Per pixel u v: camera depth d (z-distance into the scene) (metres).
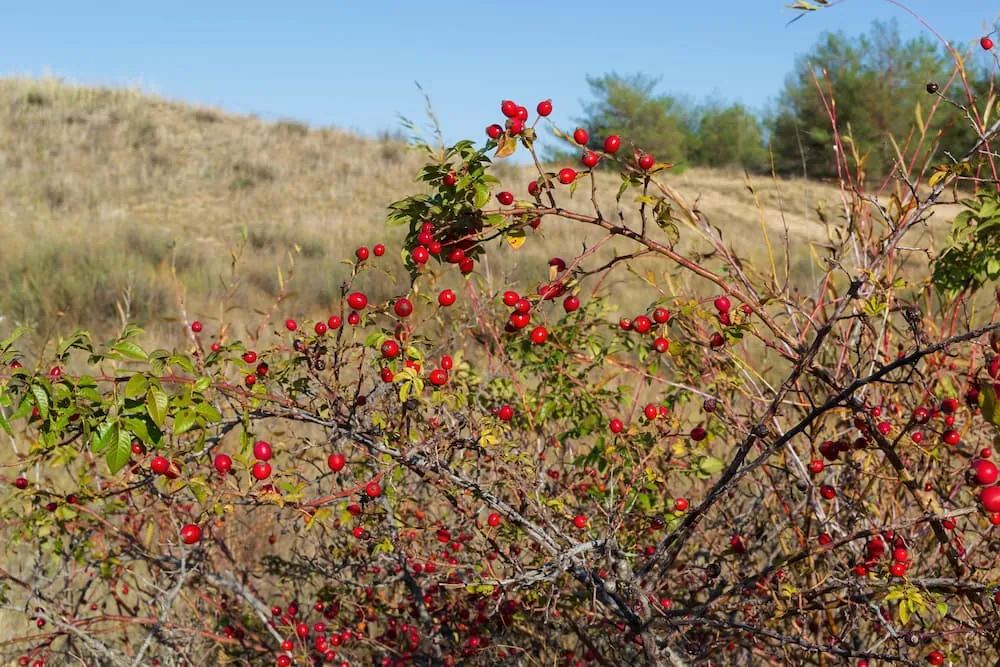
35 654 2.81
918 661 2.47
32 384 1.80
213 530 2.87
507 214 2.01
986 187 2.74
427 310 2.82
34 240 12.38
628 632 2.50
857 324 2.79
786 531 2.89
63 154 20.58
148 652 3.01
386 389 2.35
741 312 2.22
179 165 21.12
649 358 3.05
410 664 2.95
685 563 2.61
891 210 2.66
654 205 1.98
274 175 21.12
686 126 39.34
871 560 2.15
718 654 2.71
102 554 2.91
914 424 2.12
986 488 1.61
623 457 2.65
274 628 2.78
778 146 31.52
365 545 2.76
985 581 2.32
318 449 2.94
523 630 3.03
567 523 2.67
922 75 25.81
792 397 3.00
